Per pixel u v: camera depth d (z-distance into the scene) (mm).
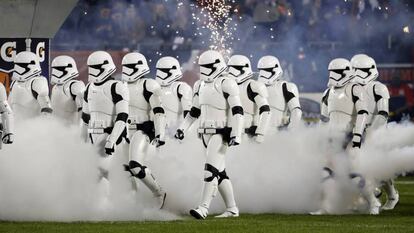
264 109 25750
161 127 24422
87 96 24312
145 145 24422
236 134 23375
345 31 46875
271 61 28703
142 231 20312
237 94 23625
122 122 23344
